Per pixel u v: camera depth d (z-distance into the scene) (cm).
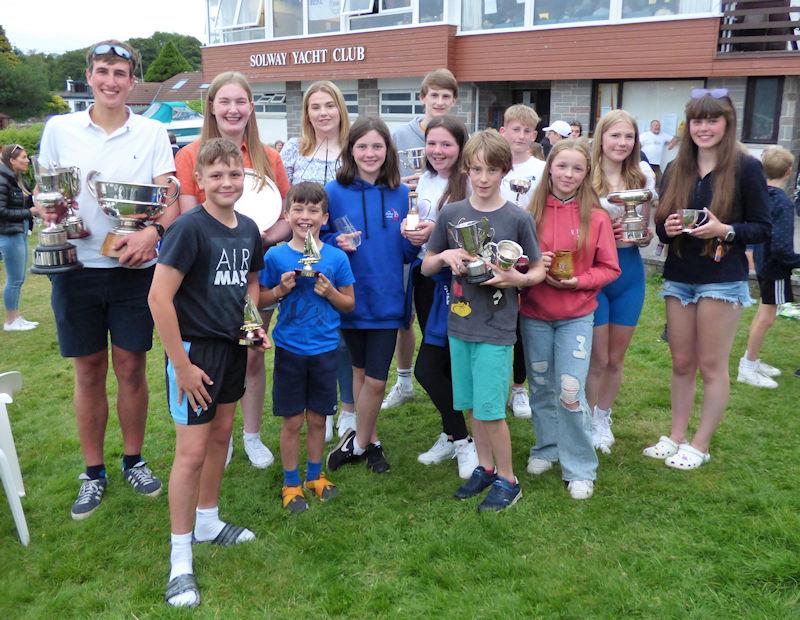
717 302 329
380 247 342
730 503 317
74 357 324
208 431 270
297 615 252
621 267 348
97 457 341
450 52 1398
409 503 329
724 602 250
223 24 1884
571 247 317
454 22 1398
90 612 258
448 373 351
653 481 339
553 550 286
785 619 238
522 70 1320
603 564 275
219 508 328
